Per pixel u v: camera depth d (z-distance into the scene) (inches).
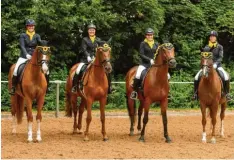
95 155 466.9
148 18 1058.7
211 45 581.6
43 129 666.2
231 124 756.6
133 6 1037.8
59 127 691.4
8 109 933.8
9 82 613.6
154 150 500.1
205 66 537.6
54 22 970.1
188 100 1022.4
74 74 617.6
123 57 1124.5
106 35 1069.8
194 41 1135.0
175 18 1127.6
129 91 618.2
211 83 551.5
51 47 1007.6
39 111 555.8
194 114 908.0
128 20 1081.4
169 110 963.3
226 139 591.5
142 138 565.9
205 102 561.0
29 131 549.3
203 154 478.6
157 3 1058.1
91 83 560.1
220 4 1173.1
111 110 948.0
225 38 1204.5
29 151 484.7
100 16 1000.9
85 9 991.6
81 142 551.5
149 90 557.0
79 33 1049.5
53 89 973.2
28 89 548.4
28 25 570.3
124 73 1132.5
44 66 533.0
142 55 581.6
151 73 559.8
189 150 502.6
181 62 1114.1
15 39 1000.9
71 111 645.9
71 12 997.2
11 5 999.6
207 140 580.4
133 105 621.3
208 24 1158.3
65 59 1042.1
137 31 1038.4
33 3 986.1
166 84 557.3
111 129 678.5
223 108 608.4
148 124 740.7
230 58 1197.7
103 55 545.0
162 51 545.0
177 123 756.6
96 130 665.0
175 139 586.6
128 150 498.3
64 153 476.1
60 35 1019.3
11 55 986.1
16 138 576.1
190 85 1042.7
